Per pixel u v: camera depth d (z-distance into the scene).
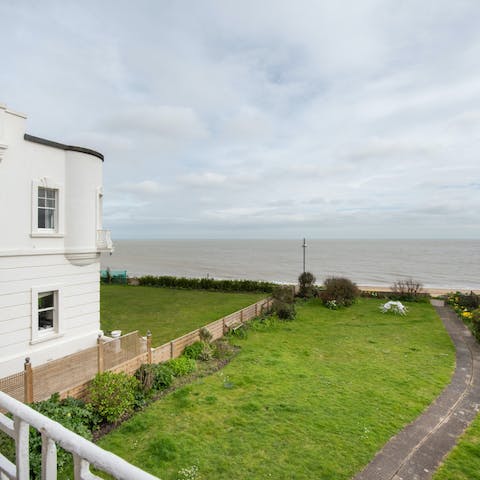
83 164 12.28
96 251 12.80
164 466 6.99
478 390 10.83
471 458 7.38
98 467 1.86
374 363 13.17
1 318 10.16
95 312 13.30
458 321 20.14
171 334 17.34
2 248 10.14
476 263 91.81
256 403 9.66
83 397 9.25
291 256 127.12
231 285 31.83
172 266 91.31
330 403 9.76
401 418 9.00
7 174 10.23
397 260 103.50
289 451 7.55
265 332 17.48
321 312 22.45
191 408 9.38
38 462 5.74
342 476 6.79
